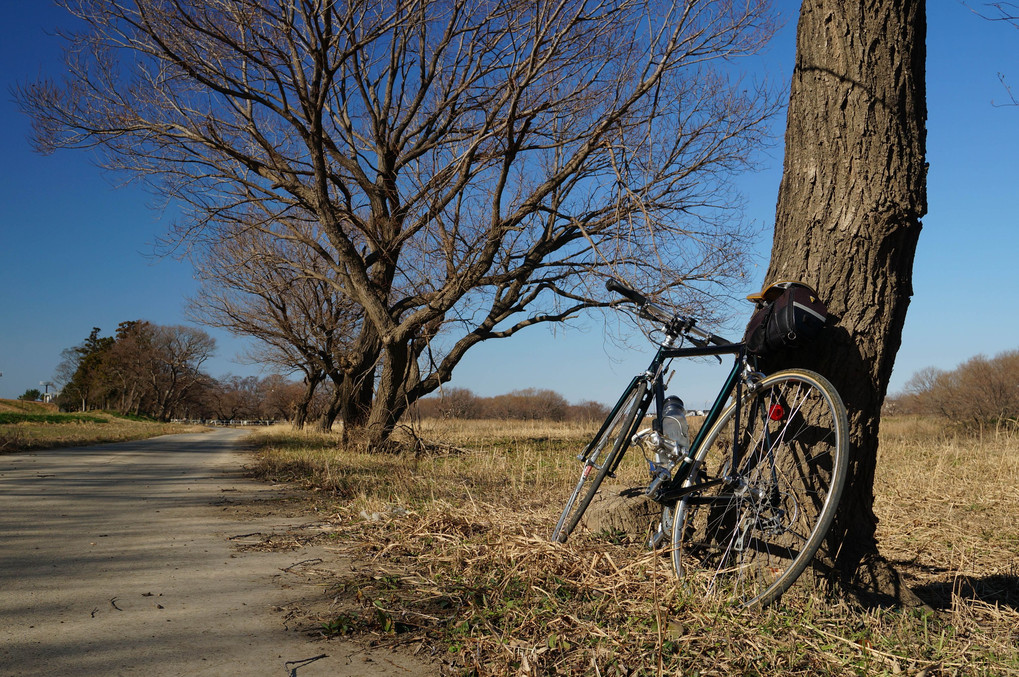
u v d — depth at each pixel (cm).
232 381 11962
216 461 1309
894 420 2094
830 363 307
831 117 316
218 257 2103
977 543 446
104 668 227
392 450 1417
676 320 330
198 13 1127
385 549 401
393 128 1584
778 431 302
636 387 344
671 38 1057
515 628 255
